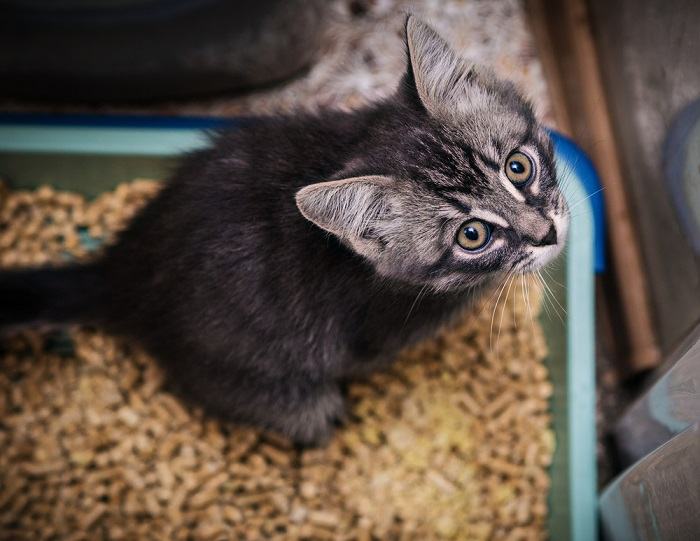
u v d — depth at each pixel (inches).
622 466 23.5
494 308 23.3
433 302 20.2
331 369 21.2
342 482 23.0
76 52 24.9
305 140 19.8
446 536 22.7
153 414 23.6
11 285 21.8
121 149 23.3
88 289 22.0
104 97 26.9
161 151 23.3
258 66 26.0
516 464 23.2
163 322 20.8
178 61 25.4
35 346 23.8
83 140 23.3
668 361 21.7
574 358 22.0
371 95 26.0
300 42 26.2
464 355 24.0
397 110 19.0
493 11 27.8
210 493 22.8
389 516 22.8
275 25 25.1
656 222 24.0
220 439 23.2
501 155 18.7
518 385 23.7
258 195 19.6
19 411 23.6
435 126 18.4
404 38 18.5
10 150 23.4
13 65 25.2
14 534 22.6
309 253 19.4
